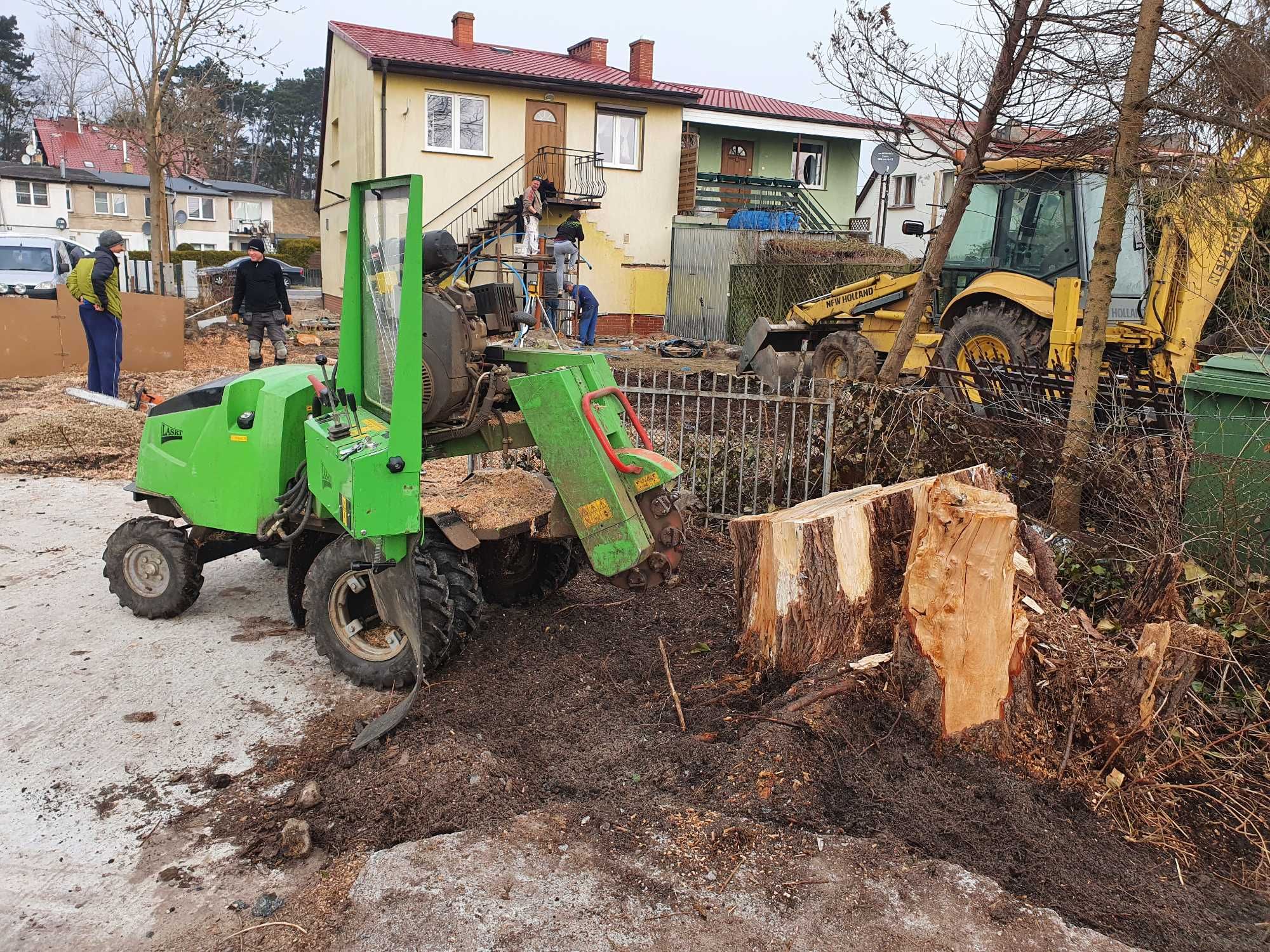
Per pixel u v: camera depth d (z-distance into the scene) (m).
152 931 2.74
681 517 4.14
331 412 4.50
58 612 5.16
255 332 11.85
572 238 15.02
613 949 2.55
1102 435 5.23
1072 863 2.87
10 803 3.38
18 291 15.62
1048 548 4.25
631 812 3.12
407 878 2.84
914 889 2.73
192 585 4.99
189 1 16.73
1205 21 5.21
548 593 5.11
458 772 3.34
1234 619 4.14
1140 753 3.31
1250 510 4.42
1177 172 5.32
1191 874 2.93
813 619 3.73
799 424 6.51
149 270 17.86
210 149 20.14
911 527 3.88
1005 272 8.09
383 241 3.99
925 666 3.30
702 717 3.72
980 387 6.25
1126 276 7.62
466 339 4.20
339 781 3.43
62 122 51.78
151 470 5.07
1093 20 5.84
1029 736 3.30
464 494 4.48
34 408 10.23
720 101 24.83
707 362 14.89
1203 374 4.67
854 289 10.27
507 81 19.34
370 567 4.01
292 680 4.35
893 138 7.39
